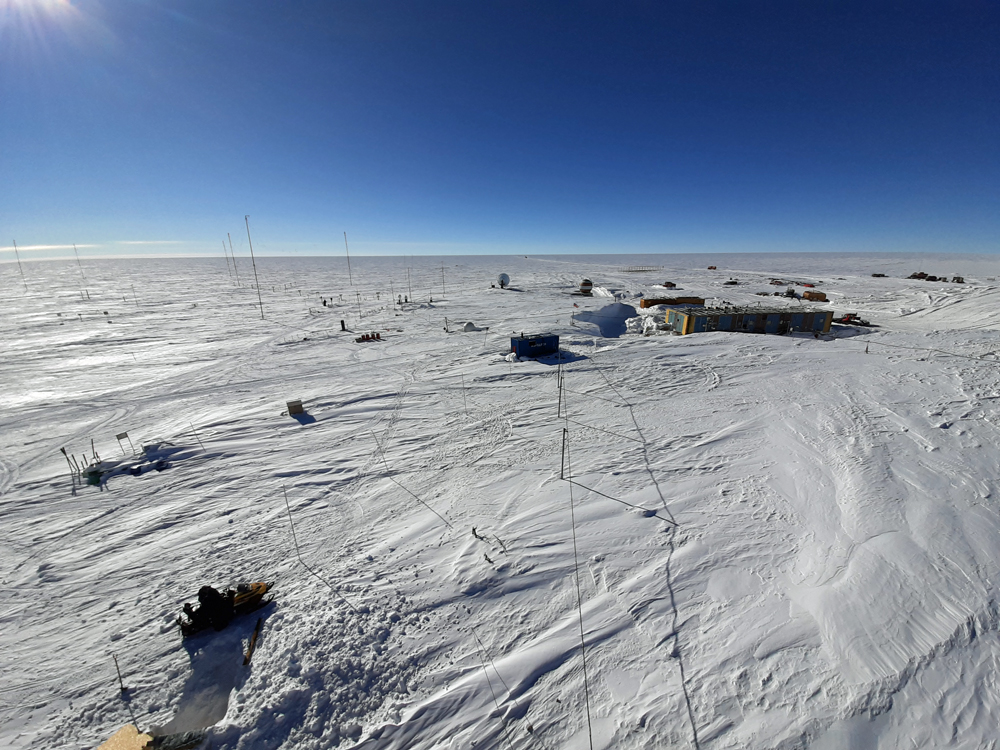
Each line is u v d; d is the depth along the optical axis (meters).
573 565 7.89
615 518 9.15
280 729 5.56
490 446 13.41
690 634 6.22
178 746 5.37
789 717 4.95
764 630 6.11
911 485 9.02
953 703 4.84
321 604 7.56
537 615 6.91
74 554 9.62
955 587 6.35
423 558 8.55
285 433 15.48
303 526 10.13
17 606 8.19
